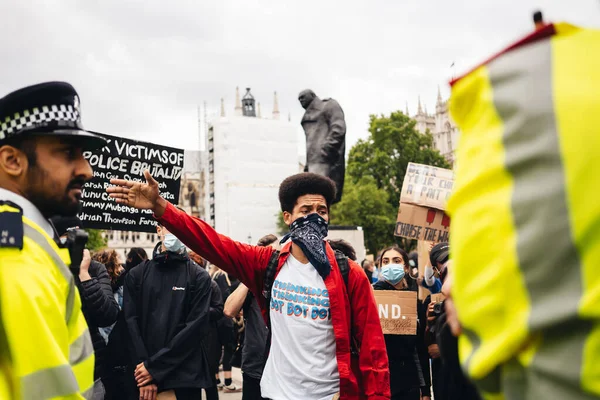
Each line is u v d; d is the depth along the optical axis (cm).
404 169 5347
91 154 430
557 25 89
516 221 85
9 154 174
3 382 142
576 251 80
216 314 563
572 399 82
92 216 433
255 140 8938
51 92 173
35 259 155
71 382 147
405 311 446
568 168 80
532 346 86
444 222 568
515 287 85
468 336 96
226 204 8662
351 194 5131
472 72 97
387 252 496
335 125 1230
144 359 447
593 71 83
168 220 286
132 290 470
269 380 293
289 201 306
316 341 284
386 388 287
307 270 293
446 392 270
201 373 463
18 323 142
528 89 86
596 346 79
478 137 93
